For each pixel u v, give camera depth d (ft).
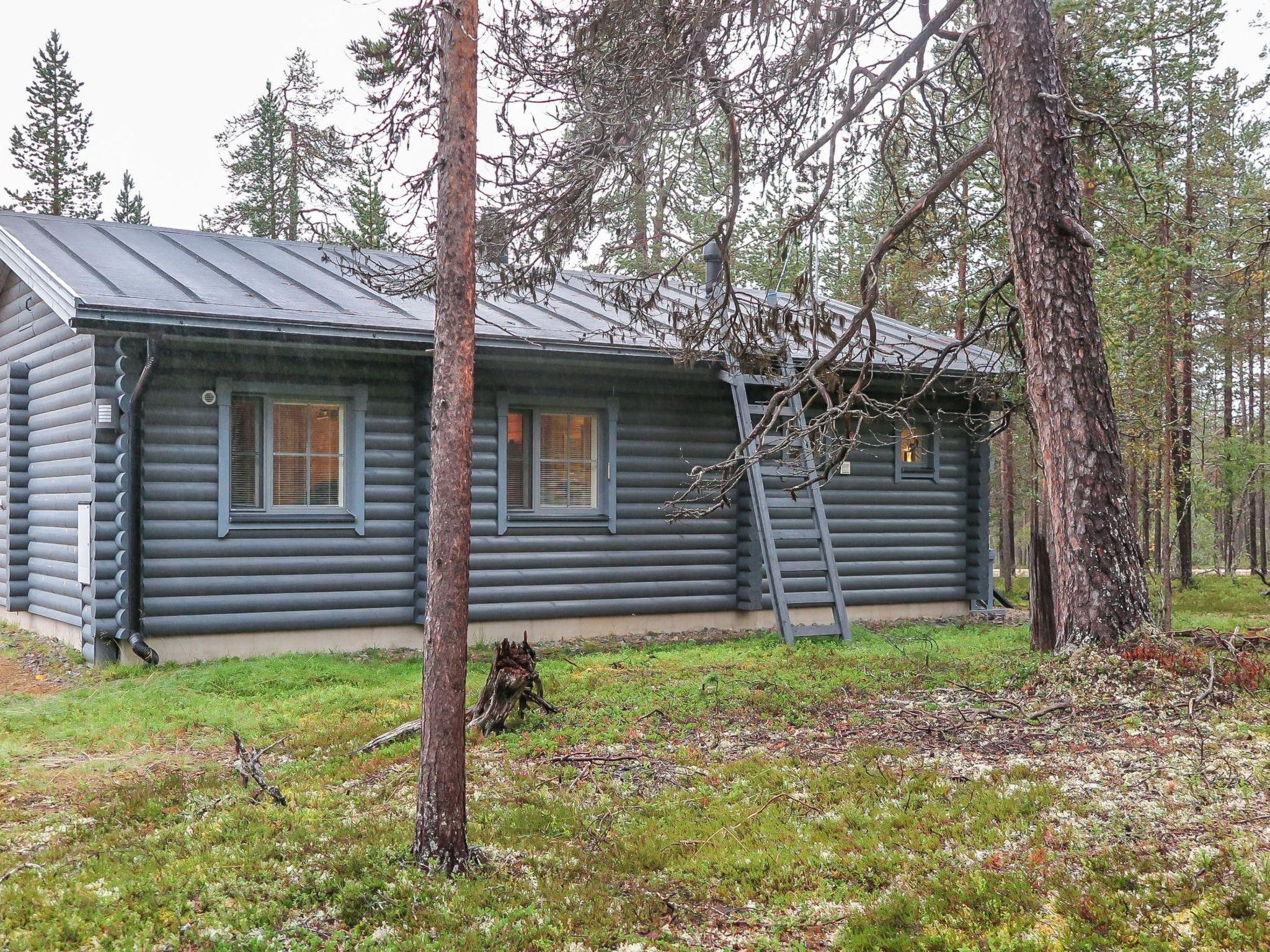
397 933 15.07
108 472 34.55
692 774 22.72
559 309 46.70
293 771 23.84
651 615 44.91
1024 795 19.34
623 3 26.68
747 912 16.08
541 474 43.27
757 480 42.32
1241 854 16.15
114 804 21.35
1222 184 58.39
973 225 42.22
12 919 15.33
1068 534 28.30
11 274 44.32
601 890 16.61
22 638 40.68
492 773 23.26
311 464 38.70
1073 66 35.86
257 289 38.63
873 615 50.44
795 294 31.50
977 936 14.47
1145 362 49.49
